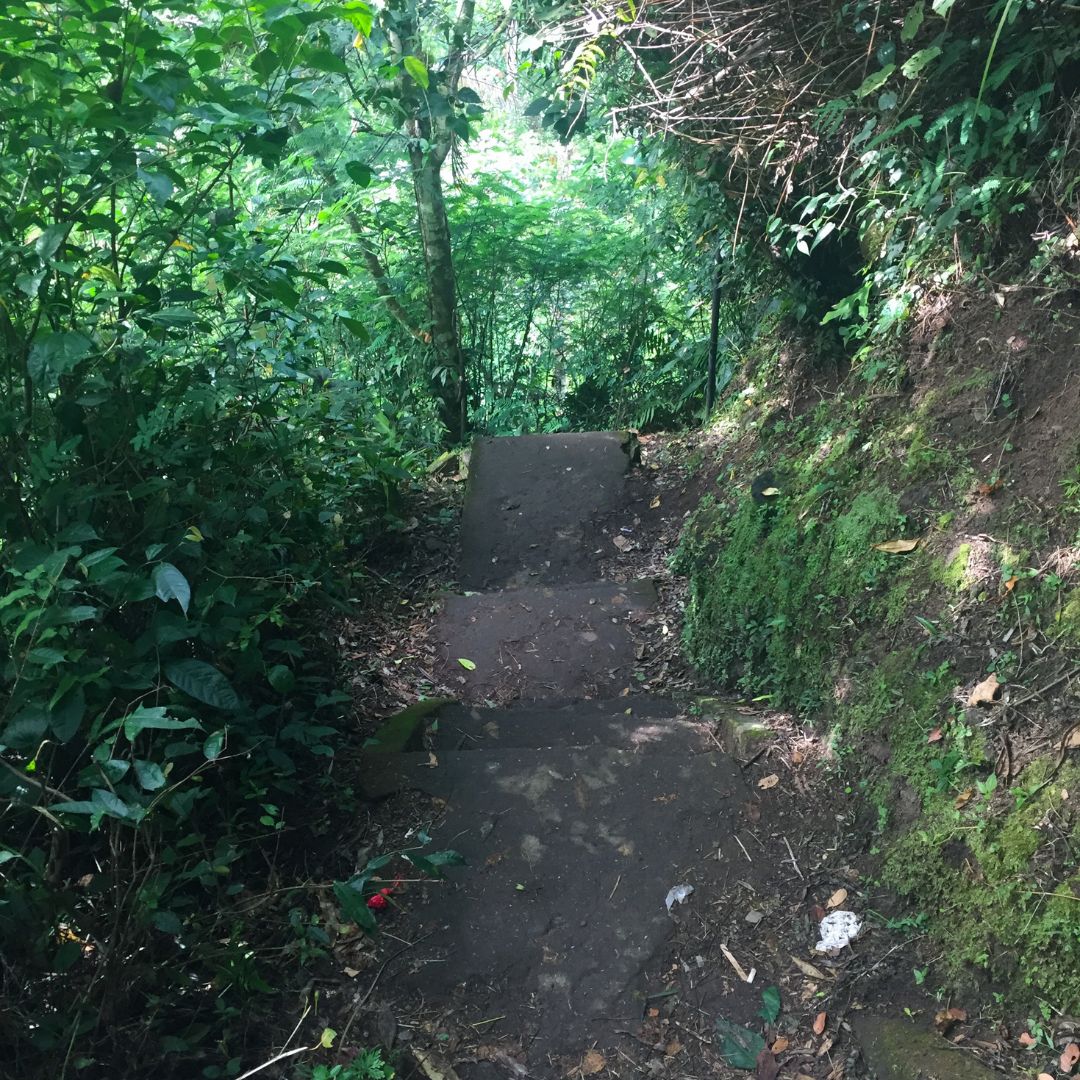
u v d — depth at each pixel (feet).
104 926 7.64
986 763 8.70
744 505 15.02
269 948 8.64
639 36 13.58
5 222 8.00
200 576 10.07
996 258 12.05
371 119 19.19
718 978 8.47
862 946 8.51
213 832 9.33
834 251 15.78
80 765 8.45
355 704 12.83
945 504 10.99
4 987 7.07
